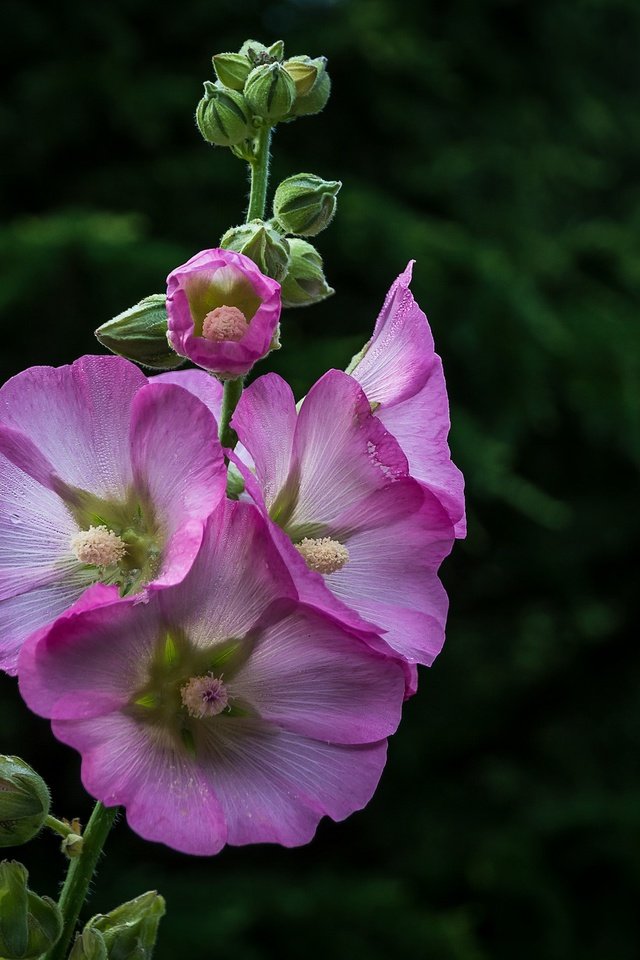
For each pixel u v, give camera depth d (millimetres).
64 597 693
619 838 2178
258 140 736
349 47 2377
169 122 2266
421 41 2475
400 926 1878
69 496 691
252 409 675
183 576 646
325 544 688
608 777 2434
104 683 658
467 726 2436
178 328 665
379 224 2074
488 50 2611
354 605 704
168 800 658
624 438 2225
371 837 2275
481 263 2100
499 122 2568
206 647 677
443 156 2459
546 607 2555
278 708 682
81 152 2240
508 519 2416
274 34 2434
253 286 669
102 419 686
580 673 2535
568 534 2469
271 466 682
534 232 2518
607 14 2844
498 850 2156
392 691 678
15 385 684
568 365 2209
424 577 706
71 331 1896
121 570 690
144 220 2146
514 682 2484
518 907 2125
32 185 2238
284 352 1931
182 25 2344
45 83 2148
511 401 2146
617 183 2998
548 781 2410
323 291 728
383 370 712
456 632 2480
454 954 1866
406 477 688
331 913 1868
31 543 692
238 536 665
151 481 674
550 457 2449
